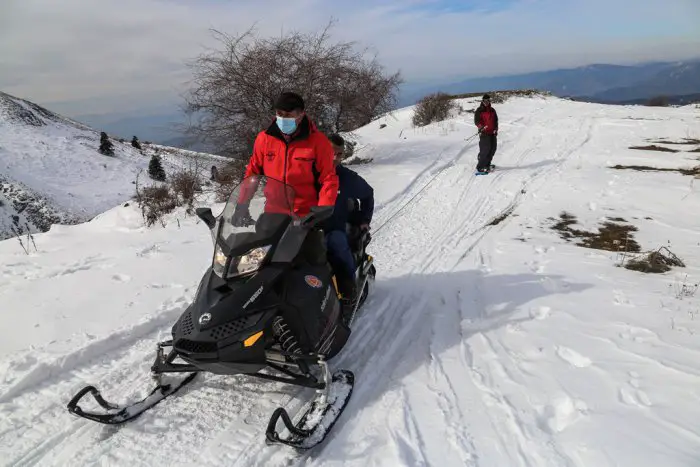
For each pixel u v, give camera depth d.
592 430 2.72
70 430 3.11
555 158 11.41
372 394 3.36
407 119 20.97
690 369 3.20
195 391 3.47
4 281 5.84
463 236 6.95
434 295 5.02
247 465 2.75
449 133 16.39
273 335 3.02
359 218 4.53
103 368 3.88
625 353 3.50
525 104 22.86
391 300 4.94
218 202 10.05
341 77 11.88
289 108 3.43
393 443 2.82
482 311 4.51
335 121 12.98
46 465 2.81
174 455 2.85
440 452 2.74
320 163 3.69
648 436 2.61
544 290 4.82
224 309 2.83
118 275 5.80
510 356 3.67
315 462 2.75
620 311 4.21
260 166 3.82
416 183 10.19
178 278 5.66
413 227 7.48
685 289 4.59
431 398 3.25
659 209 7.37
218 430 3.06
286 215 3.26
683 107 20.16
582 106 21.41
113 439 3.00
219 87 10.94
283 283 3.12
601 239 6.42
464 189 9.45
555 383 3.24
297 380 3.10
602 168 10.16
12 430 3.13
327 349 3.42
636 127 14.52
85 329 4.43
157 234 7.93
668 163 9.96
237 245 3.04
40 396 3.51
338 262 3.85
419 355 3.84
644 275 5.10
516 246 6.29
